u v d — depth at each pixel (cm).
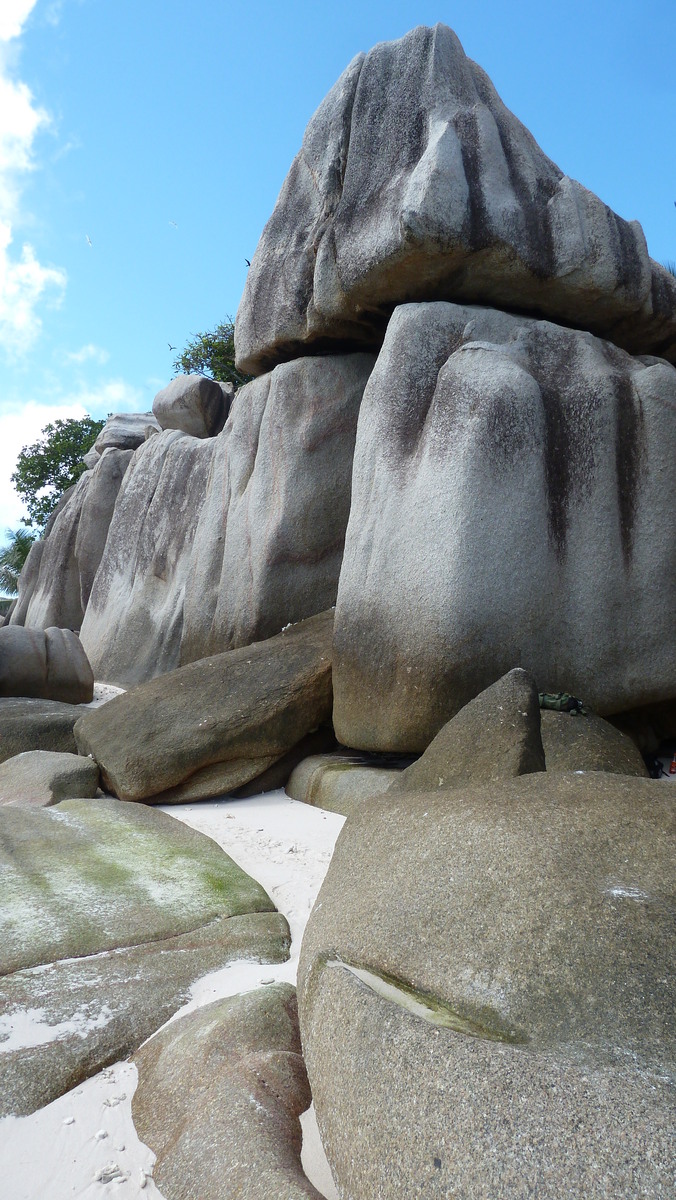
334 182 820
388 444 676
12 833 541
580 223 699
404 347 686
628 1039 215
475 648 584
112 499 1590
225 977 371
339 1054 250
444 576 595
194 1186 246
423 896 286
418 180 673
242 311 935
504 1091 202
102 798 688
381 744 631
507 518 595
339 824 595
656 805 292
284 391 887
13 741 798
